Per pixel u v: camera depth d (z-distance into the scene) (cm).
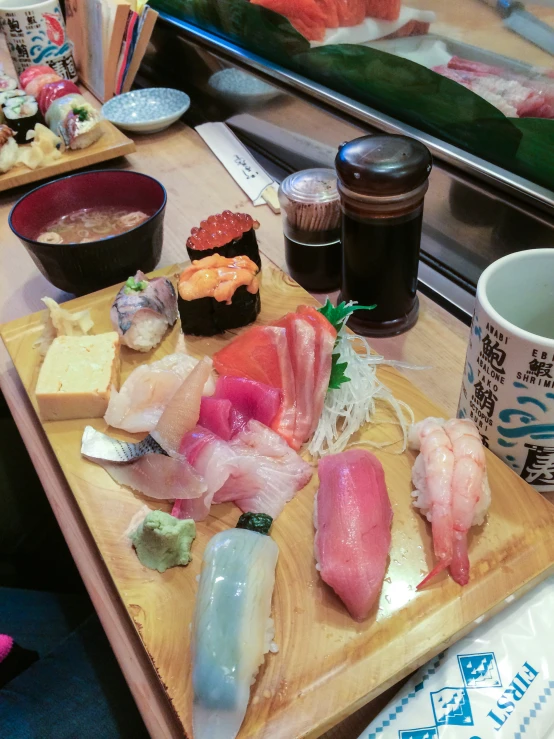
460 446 26
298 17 47
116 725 33
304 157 54
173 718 23
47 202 46
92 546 30
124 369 37
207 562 25
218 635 22
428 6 36
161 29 71
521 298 27
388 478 29
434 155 40
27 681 35
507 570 25
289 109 53
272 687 22
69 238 45
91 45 73
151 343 37
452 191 39
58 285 42
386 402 33
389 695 24
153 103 68
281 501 28
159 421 31
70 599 41
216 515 28
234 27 58
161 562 26
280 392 32
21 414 37
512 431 26
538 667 23
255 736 21
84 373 34
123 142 61
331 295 43
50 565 46
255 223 41
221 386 33
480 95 36
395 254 35
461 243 41
